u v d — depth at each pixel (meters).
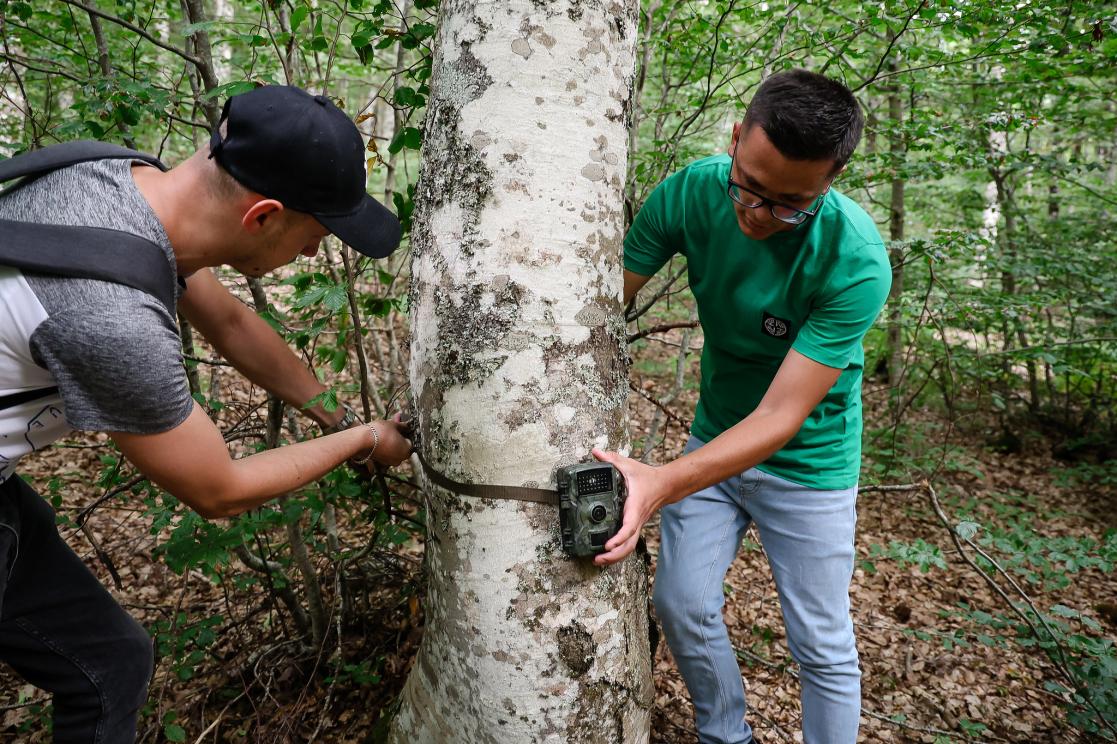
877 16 2.95
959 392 5.29
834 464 1.67
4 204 0.94
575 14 1.10
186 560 1.63
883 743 2.10
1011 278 5.24
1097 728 2.08
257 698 1.96
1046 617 2.58
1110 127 4.50
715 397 1.83
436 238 1.16
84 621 1.28
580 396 1.14
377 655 2.05
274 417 1.89
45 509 1.27
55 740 1.31
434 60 1.22
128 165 1.00
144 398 0.89
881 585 3.17
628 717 1.27
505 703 1.16
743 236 1.55
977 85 4.33
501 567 1.13
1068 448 5.28
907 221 6.54
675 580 1.72
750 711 2.13
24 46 2.85
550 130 1.09
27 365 0.93
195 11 1.89
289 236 1.06
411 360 1.26
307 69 2.04
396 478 1.92
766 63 2.95
